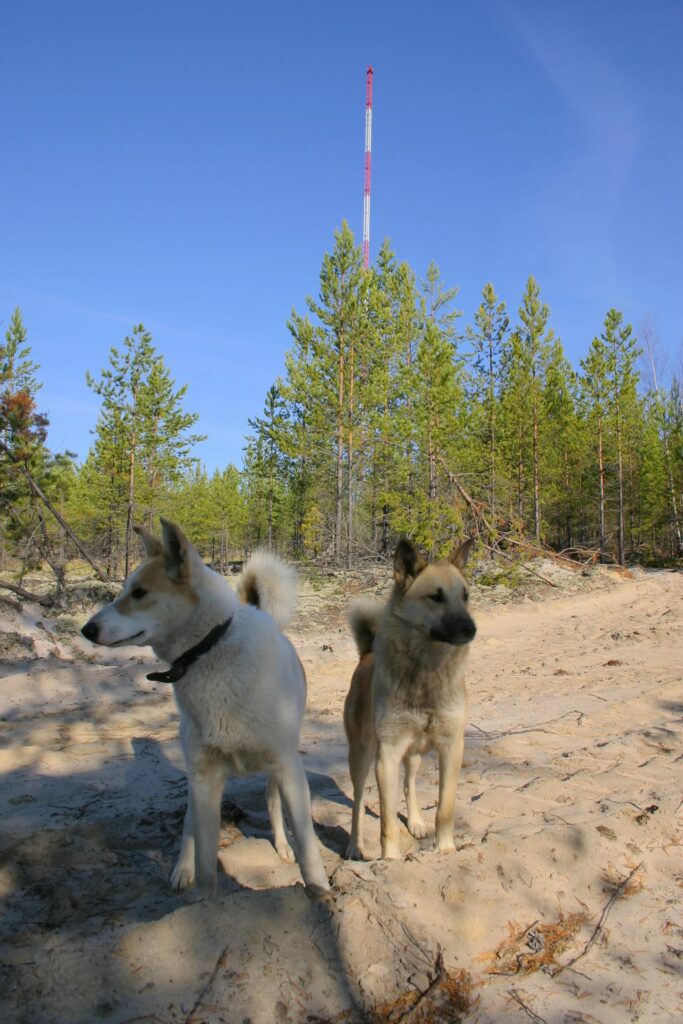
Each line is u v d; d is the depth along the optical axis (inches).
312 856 134.6
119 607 134.1
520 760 239.9
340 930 115.7
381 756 163.5
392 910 122.8
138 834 175.8
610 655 432.1
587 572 816.3
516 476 1315.2
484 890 135.3
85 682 336.2
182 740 142.6
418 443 892.0
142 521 1134.4
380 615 175.2
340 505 1061.1
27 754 235.8
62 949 111.9
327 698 336.2
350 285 1096.2
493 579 744.3
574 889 146.6
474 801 201.6
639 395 1469.0
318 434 1098.1
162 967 107.9
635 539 1579.7
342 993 106.1
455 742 164.1
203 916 115.8
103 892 145.3
